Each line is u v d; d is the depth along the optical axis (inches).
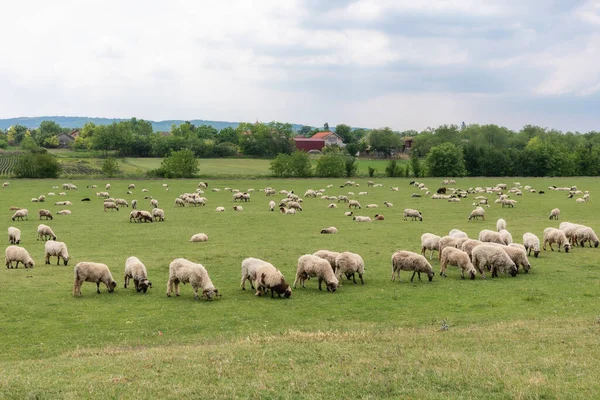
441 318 913.5
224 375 572.1
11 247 1353.3
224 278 1242.0
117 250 1627.7
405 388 523.2
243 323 898.1
